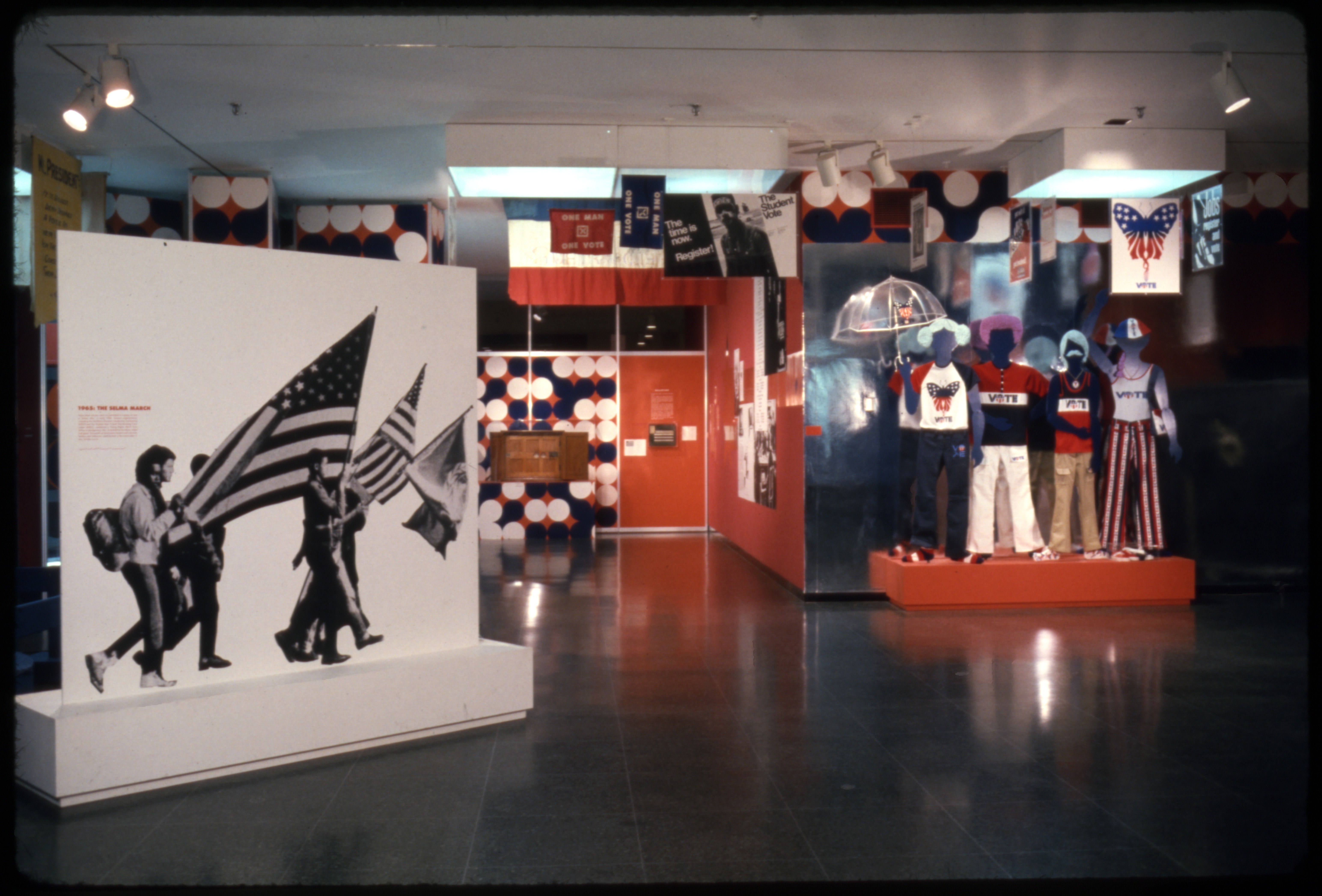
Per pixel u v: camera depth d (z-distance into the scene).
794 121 6.91
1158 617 7.19
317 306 4.11
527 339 13.84
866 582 8.01
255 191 7.99
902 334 7.95
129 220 8.52
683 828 3.24
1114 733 4.31
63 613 3.54
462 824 3.27
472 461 4.60
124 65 5.23
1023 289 7.96
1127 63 5.80
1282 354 8.24
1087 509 7.77
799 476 8.24
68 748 3.38
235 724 3.73
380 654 4.29
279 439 4.01
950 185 8.20
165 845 3.08
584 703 4.86
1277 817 3.33
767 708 4.75
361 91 6.20
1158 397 7.72
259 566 3.96
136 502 3.68
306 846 3.08
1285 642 6.27
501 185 7.35
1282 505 8.24
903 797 3.53
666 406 13.85
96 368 3.61
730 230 7.24
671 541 12.67
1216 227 7.31
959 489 7.64
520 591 8.62
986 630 6.75
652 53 5.60
